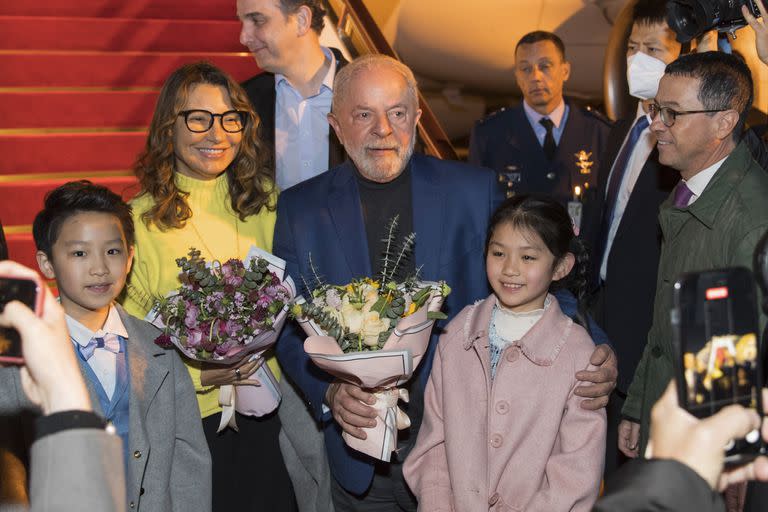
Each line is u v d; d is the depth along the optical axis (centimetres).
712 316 113
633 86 314
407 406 245
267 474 269
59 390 110
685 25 257
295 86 331
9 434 185
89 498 106
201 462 231
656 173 296
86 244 208
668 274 229
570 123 479
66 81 506
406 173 249
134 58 516
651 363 238
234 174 262
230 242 258
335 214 247
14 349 118
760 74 332
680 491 105
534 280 218
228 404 248
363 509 252
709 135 216
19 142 446
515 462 210
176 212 249
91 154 459
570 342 218
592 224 331
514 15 872
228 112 250
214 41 552
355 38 458
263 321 225
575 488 204
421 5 906
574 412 212
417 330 208
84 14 553
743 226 203
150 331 228
